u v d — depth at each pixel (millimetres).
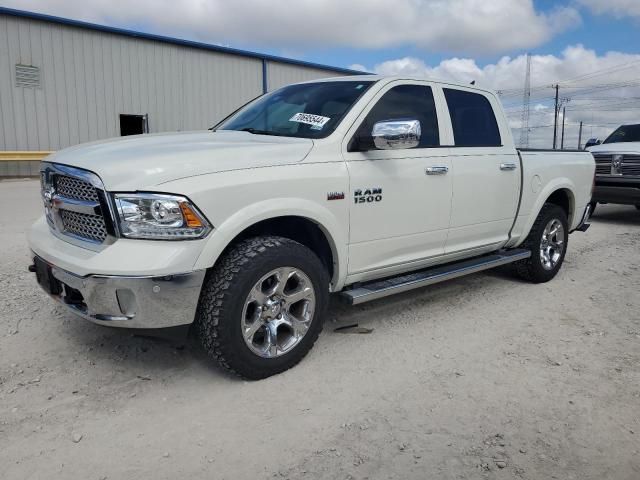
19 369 3400
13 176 16562
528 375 3492
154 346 3797
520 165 5219
